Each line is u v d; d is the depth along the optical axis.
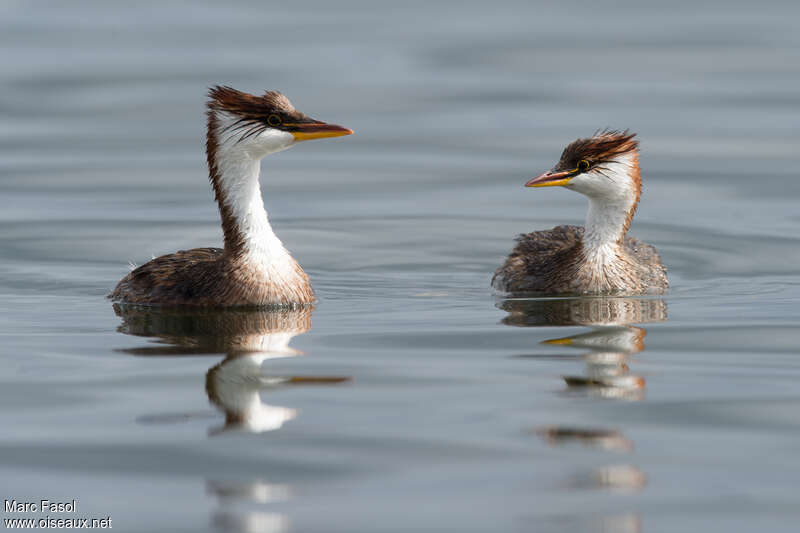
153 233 20.09
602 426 9.41
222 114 14.65
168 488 8.17
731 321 13.65
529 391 10.41
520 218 21.42
